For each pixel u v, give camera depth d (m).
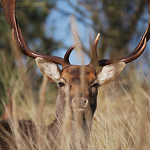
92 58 13.08
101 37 34.12
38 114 13.84
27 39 34.00
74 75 12.20
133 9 36.78
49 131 12.63
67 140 11.39
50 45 36.03
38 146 11.79
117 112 15.28
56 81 12.72
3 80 20.84
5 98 20.08
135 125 13.12
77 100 10.73
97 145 12.97
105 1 36.44
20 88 18.98
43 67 12.89
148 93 14.11
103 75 12.95
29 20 36.78
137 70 17.89
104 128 13.53
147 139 12.34
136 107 14.38
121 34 34.44
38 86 21.66
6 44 30.75
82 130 11.81
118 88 18.22
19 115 16.89
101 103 17.89
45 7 36.28
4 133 12.77
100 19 35.91
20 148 11.80
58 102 12.66
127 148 12.36
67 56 12.89
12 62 24.41
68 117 11.51
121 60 14.05
